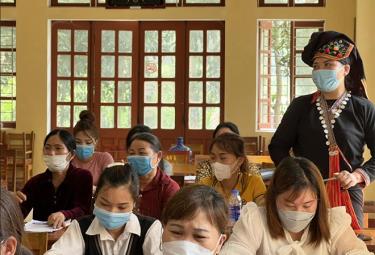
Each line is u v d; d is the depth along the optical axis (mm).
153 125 9539
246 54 9250
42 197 3672
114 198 2291
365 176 2908
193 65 9461
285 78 9359
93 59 9523
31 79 9461
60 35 9531
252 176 3531
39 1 9383
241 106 9297
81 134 4695
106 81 9531
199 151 8609
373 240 2799
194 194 1764
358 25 6719
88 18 9359
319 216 2275
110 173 2336
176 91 9484
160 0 9242
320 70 3012
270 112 9414
